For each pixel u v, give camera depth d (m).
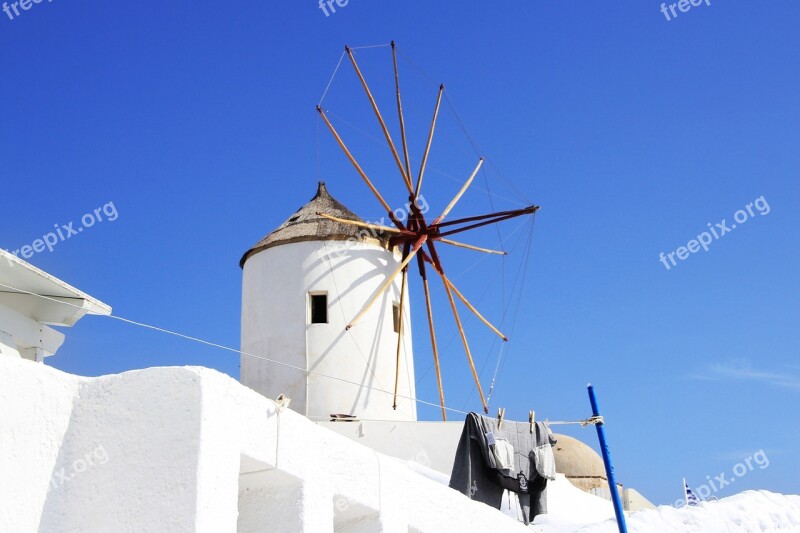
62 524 6.14
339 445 8.14
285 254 22.59
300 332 21.88
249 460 6.74
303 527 7.11
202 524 5.94
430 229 23.12
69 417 6.46
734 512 17.86
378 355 22.00
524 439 15.63
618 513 13.45
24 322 11.67
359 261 22.55
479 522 10.98
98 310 12.05
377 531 8.58
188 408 6.21
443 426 19.95
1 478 5.82
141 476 6.14
